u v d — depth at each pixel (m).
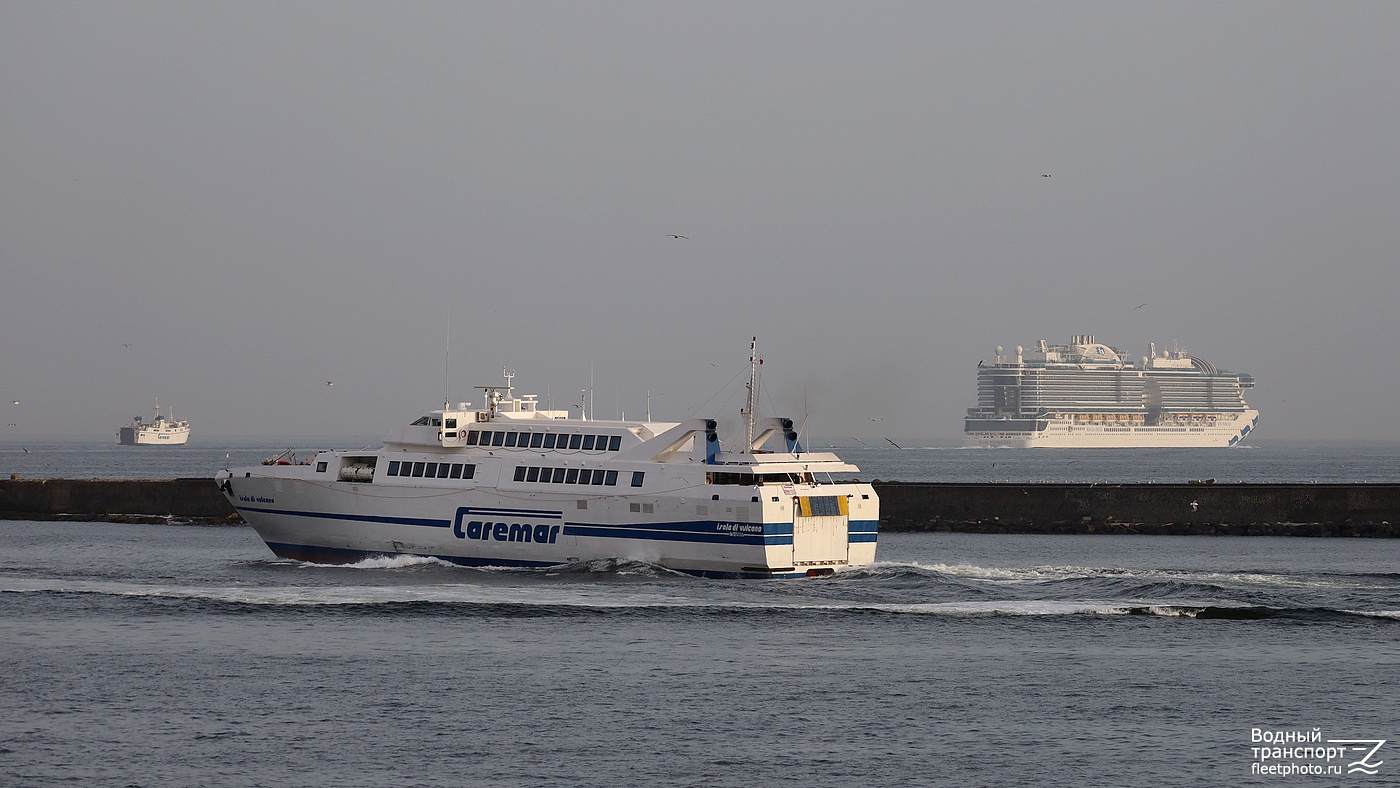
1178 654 177.25
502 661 171.75
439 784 125.81
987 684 161.88
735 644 181.88
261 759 132.50
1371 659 174.38
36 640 184.00
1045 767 131.88
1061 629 192.38
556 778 127.69
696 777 128.38
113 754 133.62
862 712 149.75
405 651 177.38
